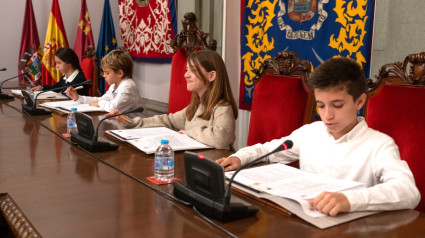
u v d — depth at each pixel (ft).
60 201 4.12
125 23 17.16
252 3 11.63
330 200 3.80
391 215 3.86
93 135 6.14
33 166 5.33
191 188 4.09
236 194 4.38
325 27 9.75
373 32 8.83
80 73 14.25
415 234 3.45
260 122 7.56
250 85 12.05
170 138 6.77
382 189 4.01
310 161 5.56
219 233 3.44
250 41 11.84
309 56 10.21
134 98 11.00
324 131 5.50
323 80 4.62
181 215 3.82
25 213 3.81
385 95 5.79
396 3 8.29
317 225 3.56
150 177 4.94
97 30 18.15
